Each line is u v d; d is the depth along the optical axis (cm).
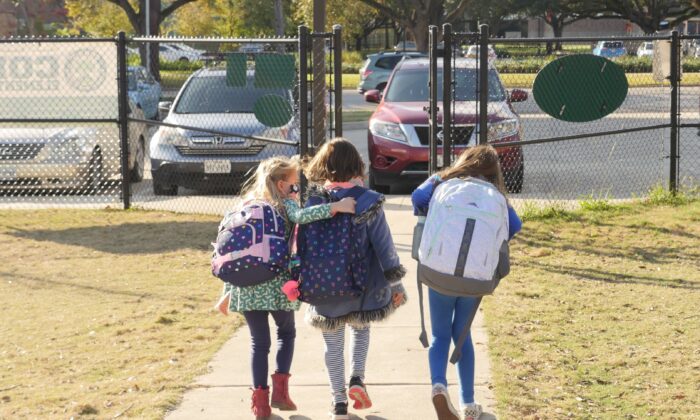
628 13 6125
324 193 550
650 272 911
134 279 922
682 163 1703
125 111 1317
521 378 617
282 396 563
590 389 596
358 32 6869
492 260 512
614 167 1656
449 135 1095
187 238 1116
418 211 549
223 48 2664
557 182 1493
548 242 1049
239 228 546
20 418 554
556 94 1180
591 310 781
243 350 692
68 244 1087
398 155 1406
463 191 522
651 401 572
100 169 1380
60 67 1326
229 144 1377
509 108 1402
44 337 727
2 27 7200
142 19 4366
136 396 592
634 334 710
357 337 564
